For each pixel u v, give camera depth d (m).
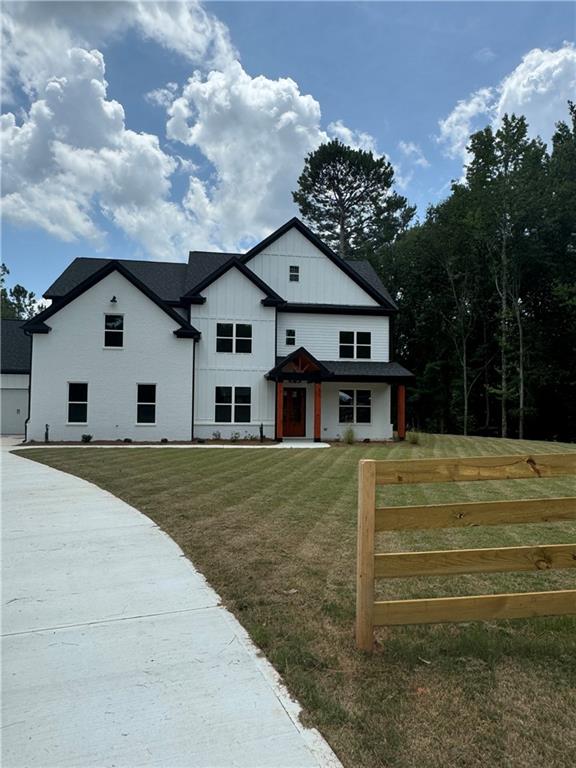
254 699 2.46
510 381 28.91
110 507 6.80
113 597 3.78
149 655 2.90
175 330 18.58
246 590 3.92
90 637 3.13
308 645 3.03
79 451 14.48
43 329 17.58
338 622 3.37
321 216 42.88
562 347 28.42
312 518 6.24
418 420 36.38
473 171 28.02
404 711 2.36
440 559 2.99
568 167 26.56
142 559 4.65
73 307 17.91
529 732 2.22
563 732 2.22
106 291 18.11
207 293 19.39
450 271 30.11
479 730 2.23
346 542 5.23
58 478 9.34
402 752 2.07
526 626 3.38
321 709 2.37
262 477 9.55
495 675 2.72
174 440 18.45
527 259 27.06
